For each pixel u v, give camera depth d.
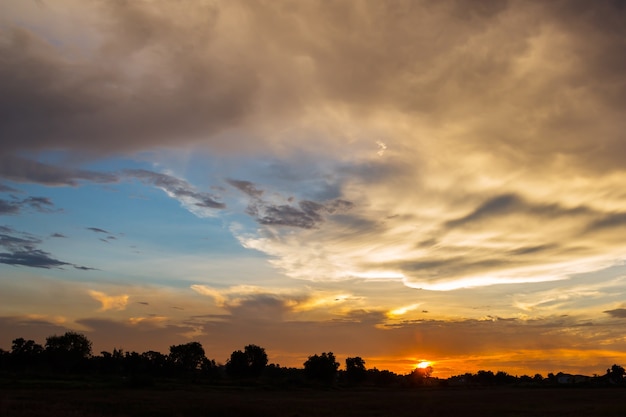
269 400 75.19
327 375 168.75
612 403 75.12
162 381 122.12
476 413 54.38
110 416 43.56
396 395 108.56
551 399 89.44
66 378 112.62
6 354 158.12
